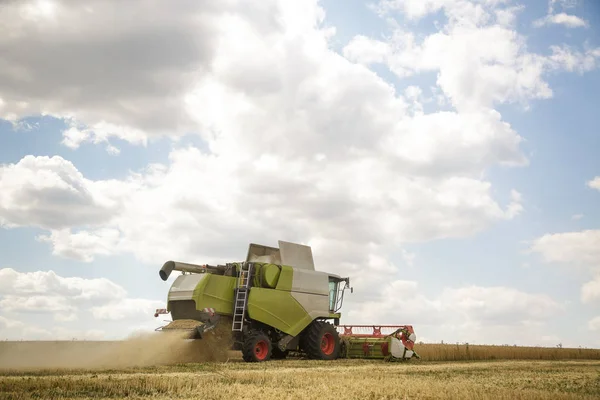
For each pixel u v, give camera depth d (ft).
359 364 64.49
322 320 77.41
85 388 33.04
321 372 48.57
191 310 66.08
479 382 42.73
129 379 37.45
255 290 67.92
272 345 70.49
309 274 74.74
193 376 41.63
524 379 45.98
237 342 66.08
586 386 41.34
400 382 40.19
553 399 32.19
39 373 43.24
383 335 80.18
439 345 97.35
